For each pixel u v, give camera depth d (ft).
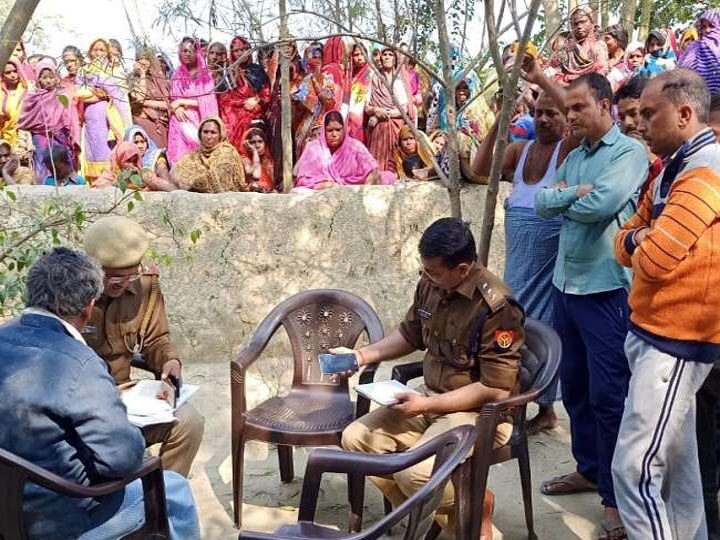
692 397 7.22
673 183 6.98
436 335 8.89
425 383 9.28
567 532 9.71
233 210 15.47
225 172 16.49
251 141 18.31
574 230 9.64
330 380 10.86
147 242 9.14
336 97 18.31
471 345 8.55
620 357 9.36
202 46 18.44
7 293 9.38
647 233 7.18
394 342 9.72
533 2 8.44
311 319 10.94
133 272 9.04
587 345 9.64
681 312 6.98
